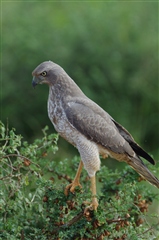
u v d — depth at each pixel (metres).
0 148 10.48
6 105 21.34
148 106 21.92
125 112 21.75
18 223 10.66
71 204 10.49
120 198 10.60
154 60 22.95
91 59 22.69
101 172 11.99
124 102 21.94
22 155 10.62
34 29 23.52
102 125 11.85
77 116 11.75
